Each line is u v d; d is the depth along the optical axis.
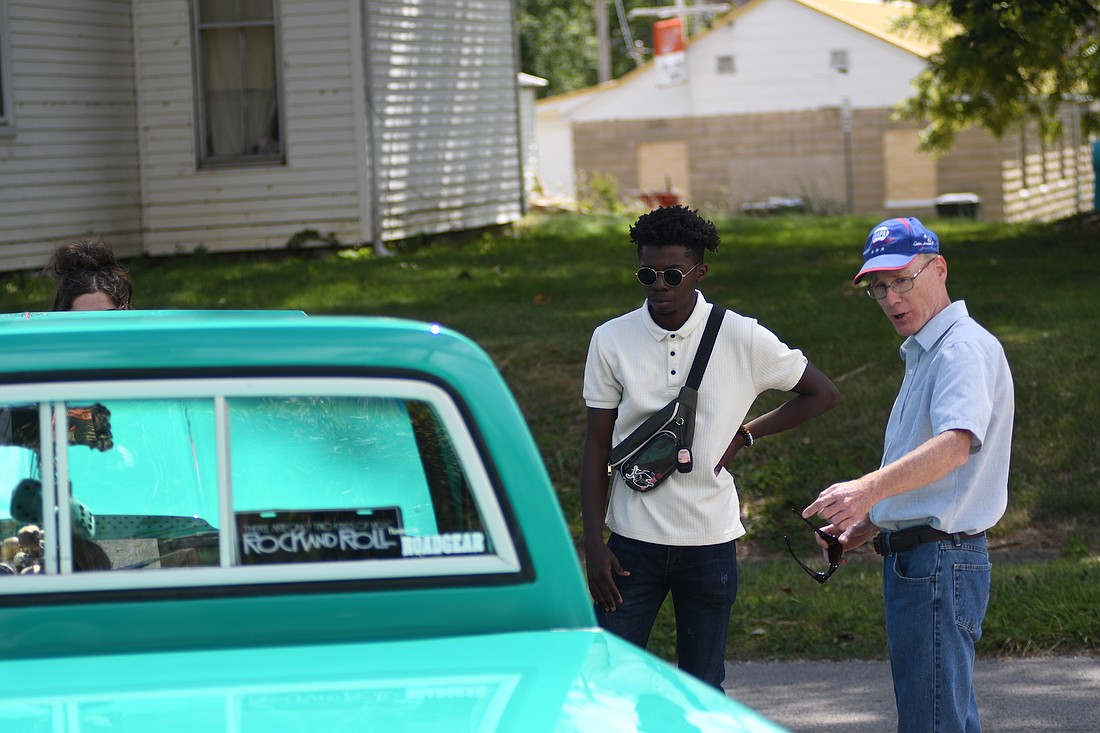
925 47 41.50
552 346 14.03
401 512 3.27
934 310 5.02
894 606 4.95
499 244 24.56
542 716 2.70
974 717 4.99
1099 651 7.70
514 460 3.28
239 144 22.38
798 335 14.17
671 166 45.94
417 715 2.70
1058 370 12.37
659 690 2.85
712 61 44.62
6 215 19.59
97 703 2.78
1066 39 21.72
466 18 25.25
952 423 4.66
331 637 3.19
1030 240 23.50
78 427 3.36
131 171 22.09
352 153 22.30
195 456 3.46
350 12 22.00
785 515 10.91
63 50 20.59
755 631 8.13
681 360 5.21
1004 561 9.80
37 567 3.21
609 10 73.94
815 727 6.76
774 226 28.55
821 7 43.12
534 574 3.25
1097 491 10.62
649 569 5.25
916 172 42.12
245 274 19.92
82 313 4.00
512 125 27.17
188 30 21.84
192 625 3.17
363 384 3.26
